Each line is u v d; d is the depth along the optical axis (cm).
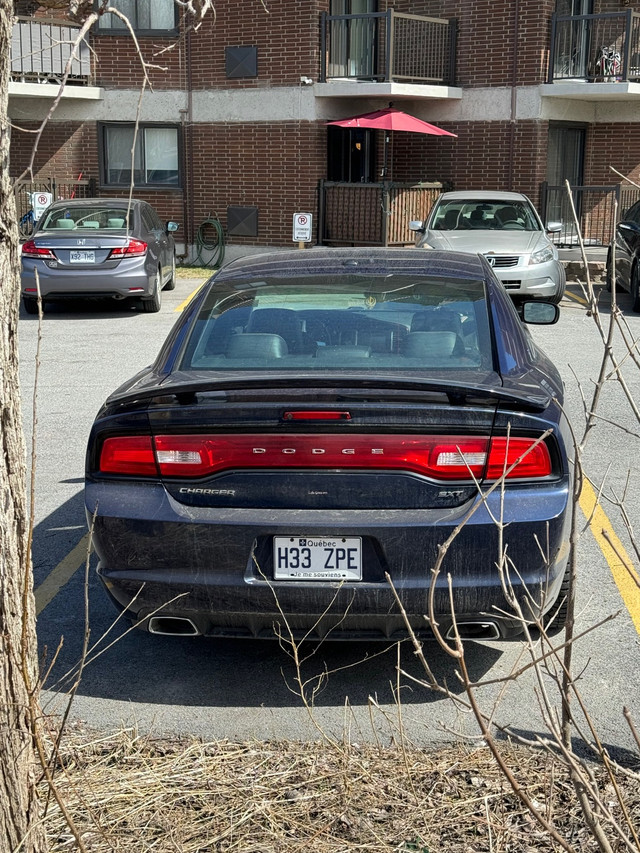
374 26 2039
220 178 2089
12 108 2097
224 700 381
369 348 399
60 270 1339
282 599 351
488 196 1556
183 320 432
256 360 397
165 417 353
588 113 2055
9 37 215
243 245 2094
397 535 342
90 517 363
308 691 387
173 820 295
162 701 380
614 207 234
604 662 410
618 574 502
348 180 2097
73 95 2052
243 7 1983
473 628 362
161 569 359
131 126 2125
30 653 251
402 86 1881
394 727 356
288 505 350
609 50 1950
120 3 2067
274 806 302
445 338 404
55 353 1143
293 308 427
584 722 361
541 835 285
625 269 1508
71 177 2144
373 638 364
